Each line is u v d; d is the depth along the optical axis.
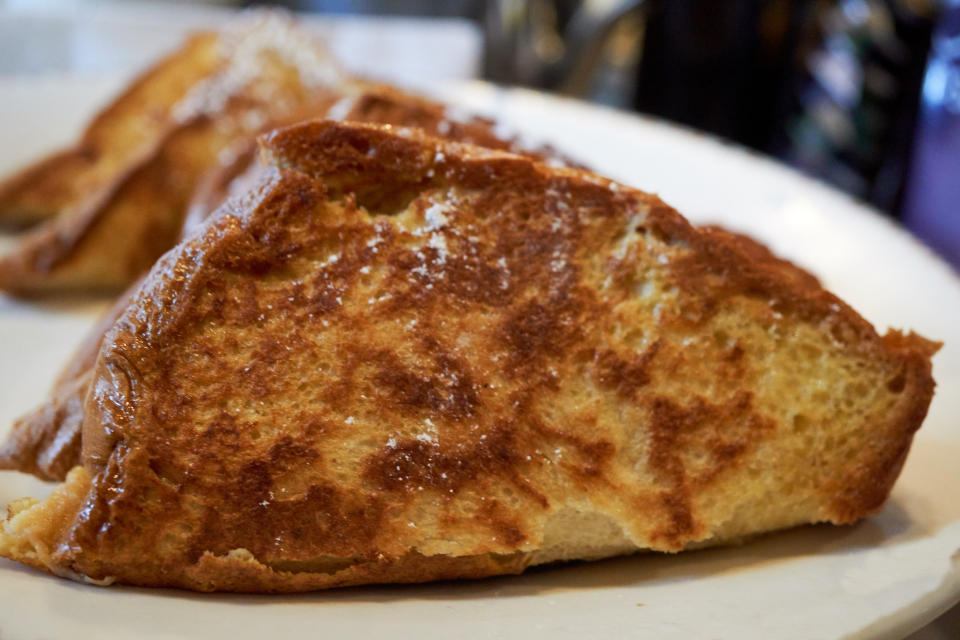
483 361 0.19
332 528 0.18
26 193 0.34
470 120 0.24
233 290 0.18
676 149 0.37
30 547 0.18
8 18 0.54
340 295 0.19
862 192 0.44
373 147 0.19
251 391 0.18
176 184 0.31
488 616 0.18
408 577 0.18
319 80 0.35
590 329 0.19
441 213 0.19
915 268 0.29
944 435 0.22
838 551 0.19
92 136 0.36
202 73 0.37
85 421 0.18
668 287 0.19
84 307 0.30
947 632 0.20
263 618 0.17
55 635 0.16
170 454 0.18
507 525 0.18
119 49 0.53
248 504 0.18
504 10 0.52
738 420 0.19
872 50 0.43
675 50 0.48
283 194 0.19
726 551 0.19
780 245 0.31
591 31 0.49
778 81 0.48
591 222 0.19
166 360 0.18
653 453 0.19
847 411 0.19
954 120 0.40
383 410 0.18
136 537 0.18
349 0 0.67
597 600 0.18
